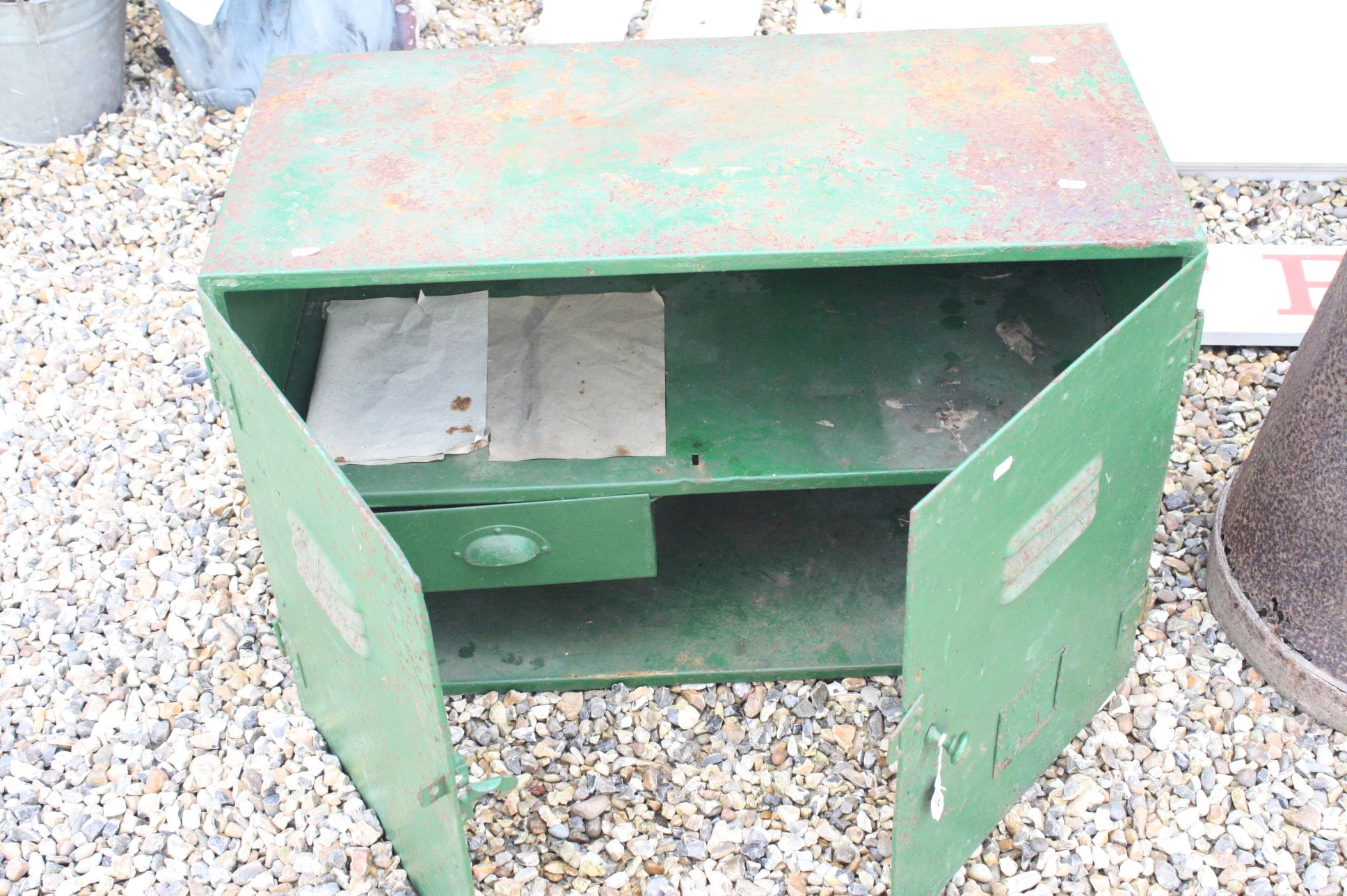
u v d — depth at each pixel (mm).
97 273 3545
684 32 4125
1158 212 2172
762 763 2498
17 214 3684
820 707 2582
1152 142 2336
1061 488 1996
